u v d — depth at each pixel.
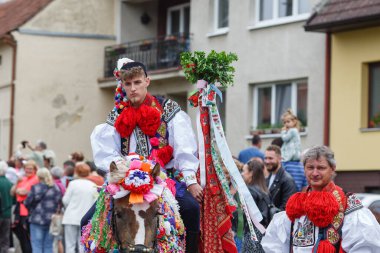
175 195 8.95
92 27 32.94
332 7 24.31
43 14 32.62
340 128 24.41
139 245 8.20
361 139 23.89
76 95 32.84
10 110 32.50
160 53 30.42
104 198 8.65
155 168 8.55
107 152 9.09
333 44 24.67
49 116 32.66
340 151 24.38
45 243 19.12
